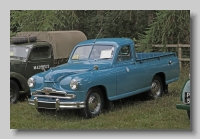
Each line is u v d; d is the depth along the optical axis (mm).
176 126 7102
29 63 9930
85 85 7488
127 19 18297
